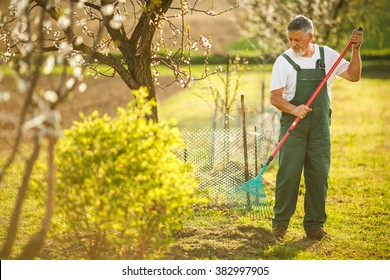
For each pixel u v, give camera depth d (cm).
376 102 2825
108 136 640
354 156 1617
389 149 1727
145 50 850
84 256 746
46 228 594
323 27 1945
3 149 1394
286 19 1986
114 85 3066
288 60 866
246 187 893
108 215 652
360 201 1150
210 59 4009
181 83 866
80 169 632
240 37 4669
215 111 1426
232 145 1123
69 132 646
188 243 838
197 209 1039
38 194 670
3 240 858
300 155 873
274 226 904
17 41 627
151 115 858
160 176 665
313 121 866
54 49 796
